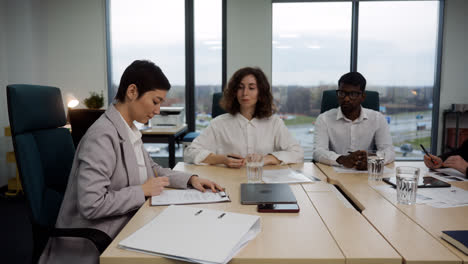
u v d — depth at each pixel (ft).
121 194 3.67
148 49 15.14
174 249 2.53
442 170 5.57
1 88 12.00
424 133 14.75
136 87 3.92
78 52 14.85
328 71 14.98
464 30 13.91
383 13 14.43
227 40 14.42
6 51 12.30
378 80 14.73
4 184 12.11
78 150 3.84
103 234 3.39
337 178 5.04
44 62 14.80
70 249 3.57
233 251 2.56
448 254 2.57
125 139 3.97
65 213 3.72
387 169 5.72
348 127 7.39
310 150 15.38
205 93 15.23
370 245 2.72
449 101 14.23
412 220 3.32
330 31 14.80
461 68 14.07
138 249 2.57
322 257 2.51
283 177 5.02
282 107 15.25
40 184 3.97
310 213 3.50
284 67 15.05
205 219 3.11
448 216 3.41
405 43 14.49
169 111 13.00
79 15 14.70
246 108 6.67
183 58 15.08
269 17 14.23
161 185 4.13
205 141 6.70
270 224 3.19
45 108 4.35
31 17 13.91
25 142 3.90
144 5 14.96
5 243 7.88
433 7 14.23
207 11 14.82
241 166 5.85
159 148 15.65
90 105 13.70
